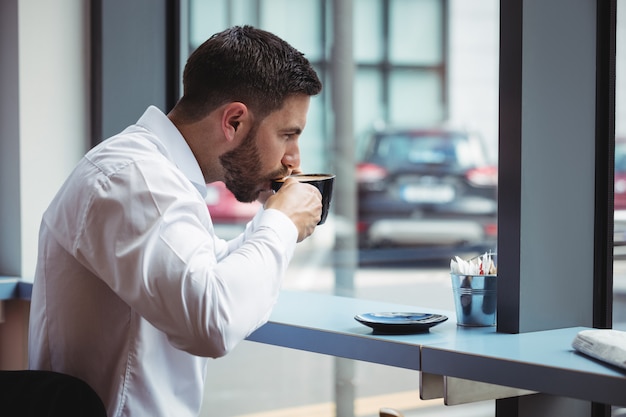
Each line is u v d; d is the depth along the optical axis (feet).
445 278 24.20
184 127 4.76
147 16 7.48
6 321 7.31
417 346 4.32
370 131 26.71
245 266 4.20
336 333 4.73
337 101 22.68
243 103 4.66
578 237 4.93
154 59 7.54
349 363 14.16
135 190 4.19
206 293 4.02
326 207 4.93
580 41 4.91
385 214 26.66
